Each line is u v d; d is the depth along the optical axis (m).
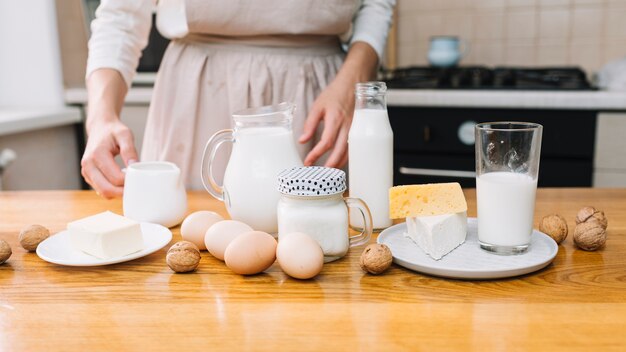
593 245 0.80
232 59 1.22
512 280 0.71
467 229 0.88
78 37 2.43
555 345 0.56
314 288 0.71
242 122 0.89
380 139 0.90
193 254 0.76
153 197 0.96
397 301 0.66
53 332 0.61
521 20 2.44
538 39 2.43
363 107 0.91
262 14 1.16
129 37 1.21
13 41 2.31
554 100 1.85
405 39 2.59
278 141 0.89
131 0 1.20
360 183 0.91
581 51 2.39
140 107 2.20
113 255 0.79
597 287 0.69
